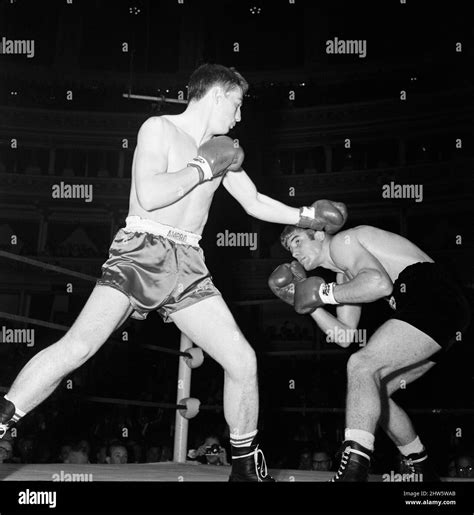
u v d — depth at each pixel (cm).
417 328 219
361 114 1703
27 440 853
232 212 1723
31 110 1761
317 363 1348
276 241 1695
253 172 1775
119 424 1084
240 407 213
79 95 1800
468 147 1623
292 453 1033
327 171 1742
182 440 385
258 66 1873
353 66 1781
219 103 227
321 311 279
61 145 1791
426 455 269
